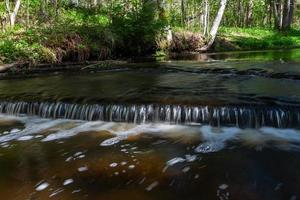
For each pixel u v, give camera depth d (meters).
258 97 4.39
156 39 11.07
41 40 8.34
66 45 8.59
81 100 4.47
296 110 3.80
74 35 8.91
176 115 4.04
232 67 7.18
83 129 3.97
